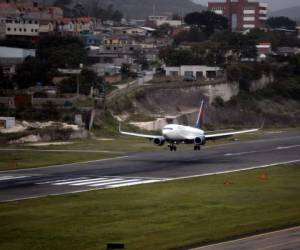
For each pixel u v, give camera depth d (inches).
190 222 6166.3
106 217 6417.3
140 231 5812.0
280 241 5319.9
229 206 6953.7
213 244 5295.3
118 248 5162.4
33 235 5713.6
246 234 5615.2
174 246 5236.2
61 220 6299.2
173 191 7844.5
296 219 6225.4
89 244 5378.9
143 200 7268.7
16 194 7706.7
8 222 6230.3
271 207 6904.5
